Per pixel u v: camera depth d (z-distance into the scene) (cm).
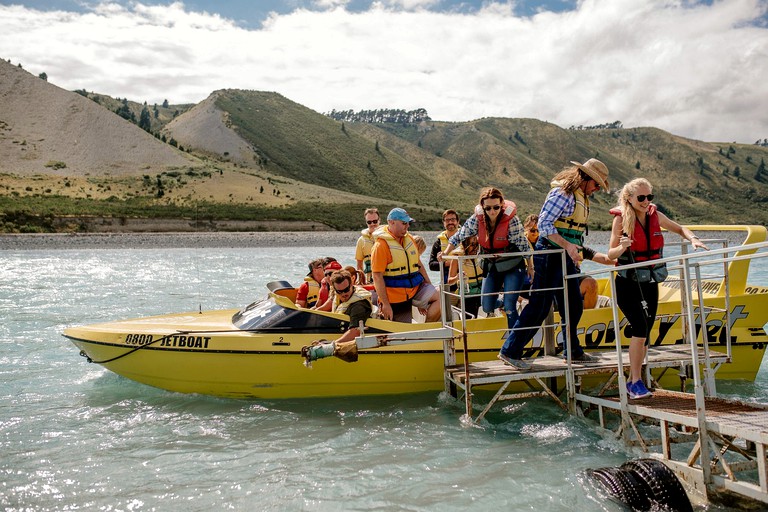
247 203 12019
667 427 511
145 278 2412
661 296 834
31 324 1253
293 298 838
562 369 640
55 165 14488
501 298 800
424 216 11769
